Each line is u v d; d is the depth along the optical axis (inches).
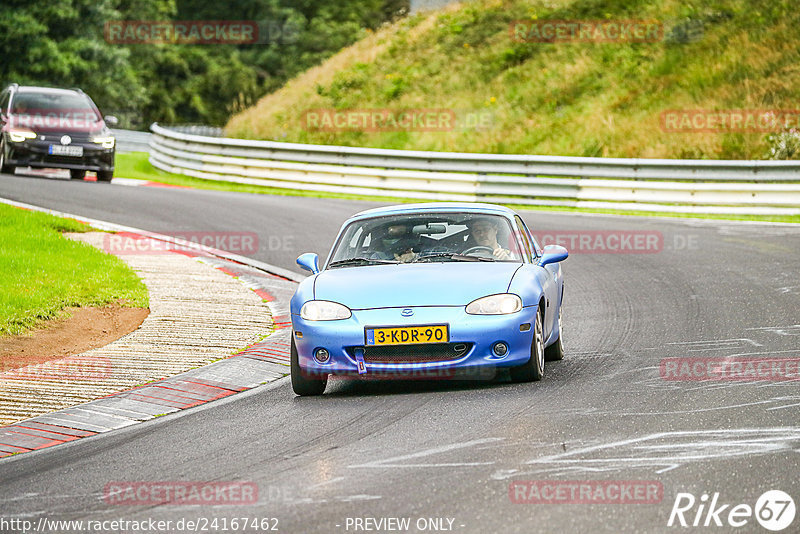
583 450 572.1
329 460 585.6
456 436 622.2
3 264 1246.3
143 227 1812.3
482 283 796.6
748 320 1036.5
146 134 3897.6
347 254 888.3
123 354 945.5
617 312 1143.6
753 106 2920.8
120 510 511.5
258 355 948.6
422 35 4030.5
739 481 501.7
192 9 7234.3
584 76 3351.4
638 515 458.9
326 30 7249.0
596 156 2928.2
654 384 755.4
